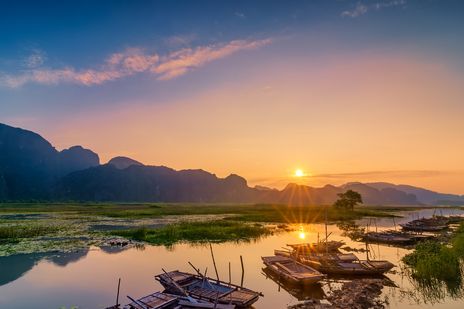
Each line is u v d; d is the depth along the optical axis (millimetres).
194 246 38625
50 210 118938
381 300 19391
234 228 51344
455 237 40875
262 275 25828
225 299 18016
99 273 26219
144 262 30078
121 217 85250
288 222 73062
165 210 117250
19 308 18969
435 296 20078
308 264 27250
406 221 81812
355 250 36906
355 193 112688
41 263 29672
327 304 18484
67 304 19609
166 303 16828
